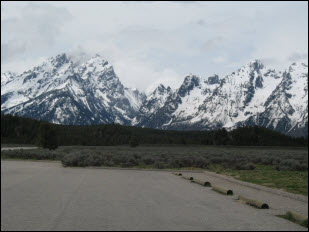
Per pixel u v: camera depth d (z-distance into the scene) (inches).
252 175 1153.4
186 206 556.1
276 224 429.4
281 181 950.4
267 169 1470.2
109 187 812.6
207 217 469.4
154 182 938.1
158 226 414.3
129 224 424.5
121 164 1699.1
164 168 1600.6
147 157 1958.7
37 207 543.8
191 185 874.1
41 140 2878.9
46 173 1230.9
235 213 499.8
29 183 895.7
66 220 447.5
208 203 587.8
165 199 631.2
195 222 437.4
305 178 1036.5
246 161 1833.2
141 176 1136.2
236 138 6520.7
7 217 466.6
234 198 649.6
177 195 685.3
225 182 965.2
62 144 6023.6
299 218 439.5
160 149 4685.0
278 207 556.7
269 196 684.1
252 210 526.0
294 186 834.8
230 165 1691.7
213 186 791.7
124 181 957.2
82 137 6643.7
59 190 754.2
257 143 6323.8
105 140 6505.9
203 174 1273.4
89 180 980.6
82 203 583.2
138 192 727.7
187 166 1657.2
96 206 553.6
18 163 1897.1
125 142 6599.4
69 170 1396.4
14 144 6279.5
